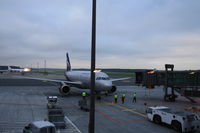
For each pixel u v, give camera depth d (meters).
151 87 42.06
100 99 38.38
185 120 17.95
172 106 32.09
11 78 107.31
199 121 18.75
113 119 23.06
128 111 27.70
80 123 20.78
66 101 35.31
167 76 38.41
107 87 35.19
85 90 52.22
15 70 199.62
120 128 19.47
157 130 18.97
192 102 36.84
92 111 9.69
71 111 26.84
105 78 36.94
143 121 22.36
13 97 38.88
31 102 33.28
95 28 9.92
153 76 41.12
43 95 42.69
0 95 41.50
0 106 29.39
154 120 21.64
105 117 24.00
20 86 63.78
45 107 29.11
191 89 36.44
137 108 30.02
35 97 39.34
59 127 18.77
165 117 19.97
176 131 18.67
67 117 23.38
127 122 21.81
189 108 28.73
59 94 44.88
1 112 25.39
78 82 42.69
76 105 31.39
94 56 9.85
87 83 39.75
